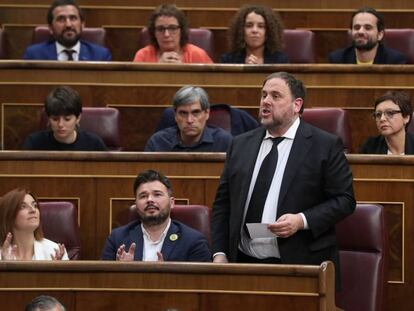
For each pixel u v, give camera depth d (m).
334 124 8.58
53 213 7.49
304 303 6.25
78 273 6.45
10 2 10.97
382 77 9.31
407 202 7.71
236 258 6.59
